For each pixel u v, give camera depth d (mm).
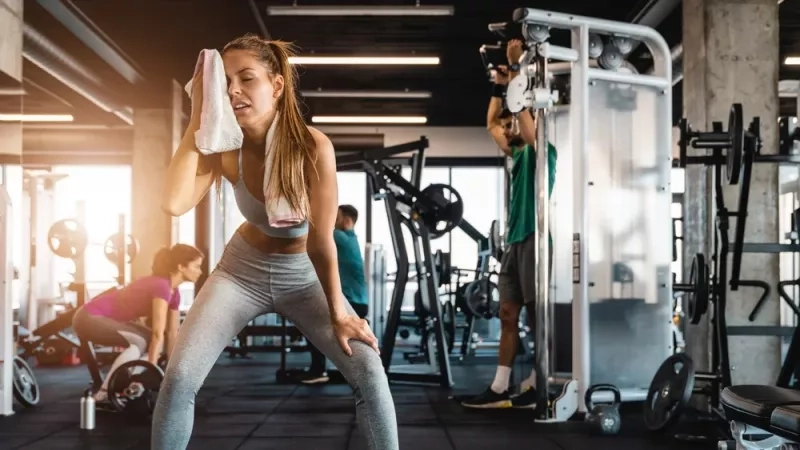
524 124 3836
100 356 6418
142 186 9141
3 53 4277
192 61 8250
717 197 3385
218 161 1412
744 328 3496
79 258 7078
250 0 6398
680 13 6895
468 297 6879
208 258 9859
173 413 1375
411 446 3012
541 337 3600
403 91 9703
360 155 5246
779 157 3316
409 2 6805
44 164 12398
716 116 4496
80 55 7219
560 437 3207
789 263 5859
